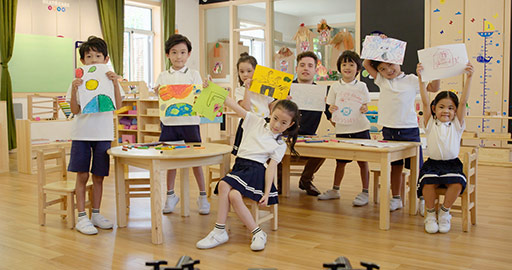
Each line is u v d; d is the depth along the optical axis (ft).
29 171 17.22
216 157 9.49
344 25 26.02
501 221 10.38
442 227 9.49
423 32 23.24
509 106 21.12
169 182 11.16
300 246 8.61
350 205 12.02
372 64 11.44
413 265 7.59
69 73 24.32
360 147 9.80
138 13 28.71
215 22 31.19
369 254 8.14
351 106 12.22
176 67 11.38
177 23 29.96
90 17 25.27
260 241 8.40
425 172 9.75
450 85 22.09
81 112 9.34
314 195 13.34
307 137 11.93
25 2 22.54
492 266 7.55
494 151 19.06
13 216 10.95
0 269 7.49
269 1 28.50
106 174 9.84
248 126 9.25
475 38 21.67
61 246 8.66
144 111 21.93
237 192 8.58
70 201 9.81
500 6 21.03
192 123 11.34
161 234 8.82
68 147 18.53
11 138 21.98
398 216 10.87
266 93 10.11
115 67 26.09
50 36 23.48
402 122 11.04
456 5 22.12
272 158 8.93
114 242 8.90
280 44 28.58
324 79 26.94
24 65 22.52
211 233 8.66
